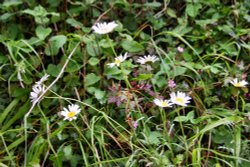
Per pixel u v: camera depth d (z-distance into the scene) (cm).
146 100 135
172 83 135
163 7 161
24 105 134
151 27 153
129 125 127
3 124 135
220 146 125
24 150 129
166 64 140
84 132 129
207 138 129
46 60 146
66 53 144
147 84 135
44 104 135
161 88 138
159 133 126
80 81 140
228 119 124
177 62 141
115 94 131
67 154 123
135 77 139
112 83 136
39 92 132
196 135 123
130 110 129
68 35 145
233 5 157
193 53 148
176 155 123
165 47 152
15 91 137
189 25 156
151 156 120
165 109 134
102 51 142
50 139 126
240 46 146
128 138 126
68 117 125
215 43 150
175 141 127
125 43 145
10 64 142
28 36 154
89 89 134
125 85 140
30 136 131
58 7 155
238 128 124
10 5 149
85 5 154
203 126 129
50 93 136
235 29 153
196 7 154
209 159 125
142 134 124
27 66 139
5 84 142
